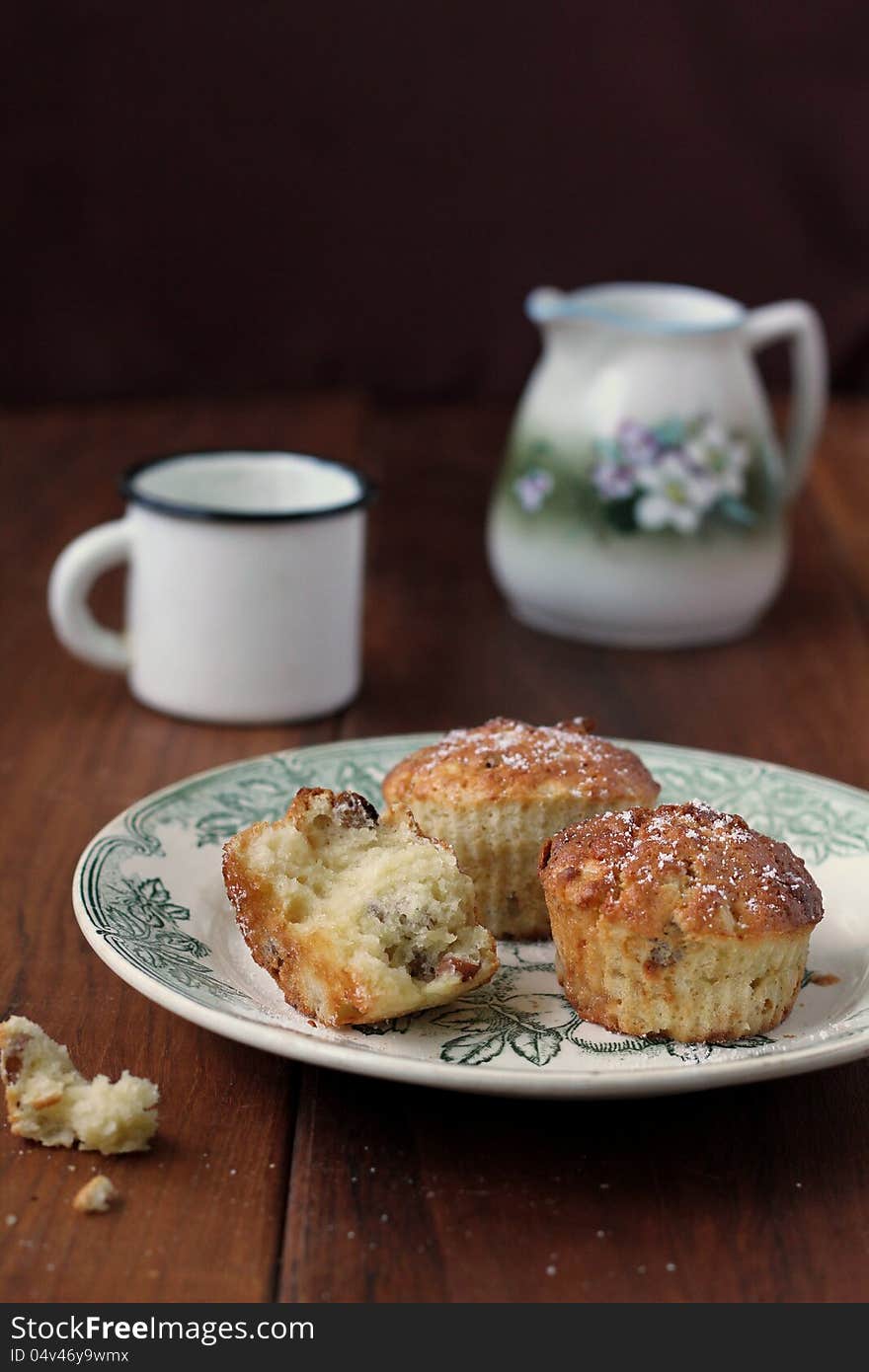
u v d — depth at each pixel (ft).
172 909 2.66
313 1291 2.29
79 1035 2.58
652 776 2.89
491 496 4.09
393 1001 2.52
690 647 3.49
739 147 4.62
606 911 2.54
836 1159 2.47
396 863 2.60
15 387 4.70
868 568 3.78
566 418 3.43
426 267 4.69
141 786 3.06
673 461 3.40
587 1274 2.34
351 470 3.32
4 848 2.90
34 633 3.48
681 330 3.39
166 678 3.23
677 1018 2.55
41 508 3.90
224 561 3.17
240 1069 2.55
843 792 2.88
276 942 2.56
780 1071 2.41
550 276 4.69
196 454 3.34
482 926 2.62
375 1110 2.50
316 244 4.67
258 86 4.57
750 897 2.55
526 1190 2.42
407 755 2.94
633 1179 2.44
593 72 4.58
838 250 4.68
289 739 3.20
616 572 3.42
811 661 3.44
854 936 2.69
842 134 4.60
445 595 3.64
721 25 4.55
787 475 3.63
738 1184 2.44
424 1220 2.39
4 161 4.58
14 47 4.52
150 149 4.59
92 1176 2.43
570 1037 2.56
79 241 4.63
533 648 3.47
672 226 4.67
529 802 2.73
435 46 4.56
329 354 4.73
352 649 3.27
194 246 4.66
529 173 4.64
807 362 3.58
